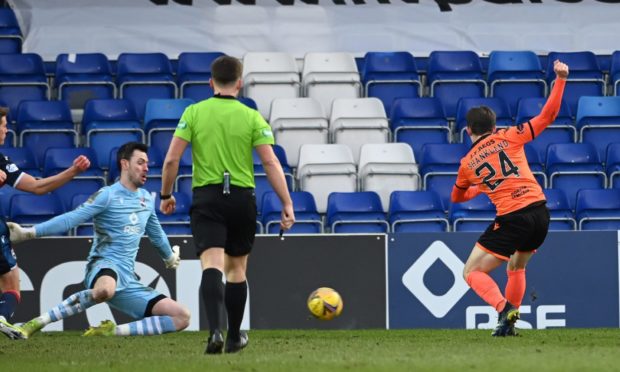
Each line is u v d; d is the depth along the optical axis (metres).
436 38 52.66
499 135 27.12
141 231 27.80
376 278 34.50
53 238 33.97
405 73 49.56
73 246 34.00
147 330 27.94
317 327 34.28
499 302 27.17
